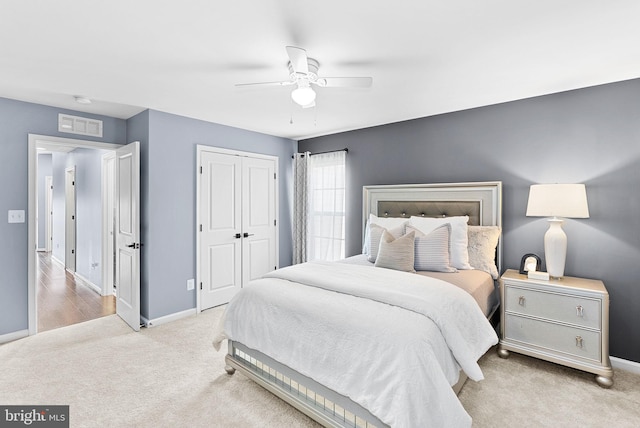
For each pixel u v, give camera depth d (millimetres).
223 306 4086
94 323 3529
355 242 4340
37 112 3215
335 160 4520
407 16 1710
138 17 1725
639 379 2400
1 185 3025
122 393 2236
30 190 3172
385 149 4016
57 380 2387
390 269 2705
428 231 3068
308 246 4734
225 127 4121
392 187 3838
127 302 3498
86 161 5133
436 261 2779
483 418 1973
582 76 2492
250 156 4418
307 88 2191
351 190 4371
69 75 2512
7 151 3053
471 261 2977
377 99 3066
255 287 2344
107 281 4562
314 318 1886
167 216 3564
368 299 1967
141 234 3492
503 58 2199
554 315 2477
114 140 3727
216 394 2234
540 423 1931
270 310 2131
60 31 1869
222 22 1773
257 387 2324
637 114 2498
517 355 2803
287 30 1854
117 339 3111
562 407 2082
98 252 4715
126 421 1952
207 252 3949
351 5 1616
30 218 3172
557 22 1764
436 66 2326
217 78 2564
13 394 2213
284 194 4934
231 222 4207
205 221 3920
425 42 1988
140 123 3527
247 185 4398
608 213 2611
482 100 3078
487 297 2639
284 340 1996
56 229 6816
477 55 2156
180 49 2088
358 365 1639
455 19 1738
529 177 2988
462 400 2156
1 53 2146
